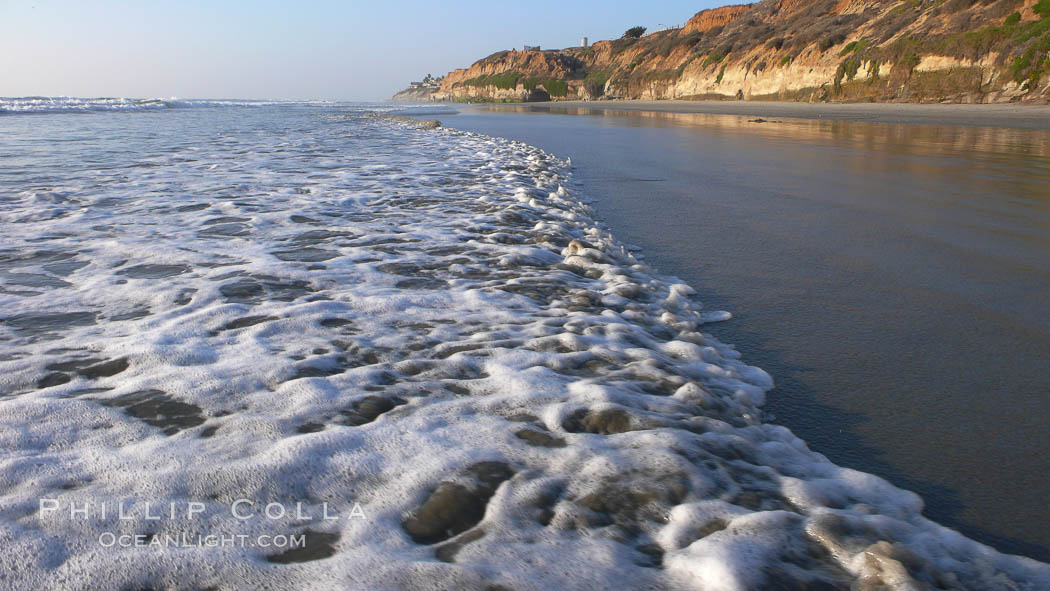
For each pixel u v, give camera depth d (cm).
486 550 134
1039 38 2645
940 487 182
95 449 171
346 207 582
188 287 335
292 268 376
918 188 693
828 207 600
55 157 990
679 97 6175
